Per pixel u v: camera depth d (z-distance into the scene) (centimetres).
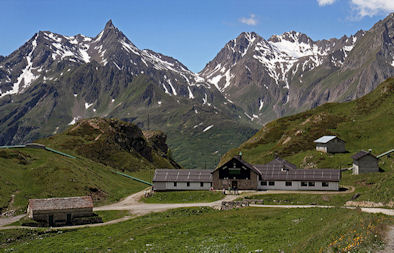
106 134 19975
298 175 10794
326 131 17050
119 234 6275
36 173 10856
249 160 17550
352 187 10531
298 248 3850
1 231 7275
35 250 5803
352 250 3203
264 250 4231
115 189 12206
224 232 5550
